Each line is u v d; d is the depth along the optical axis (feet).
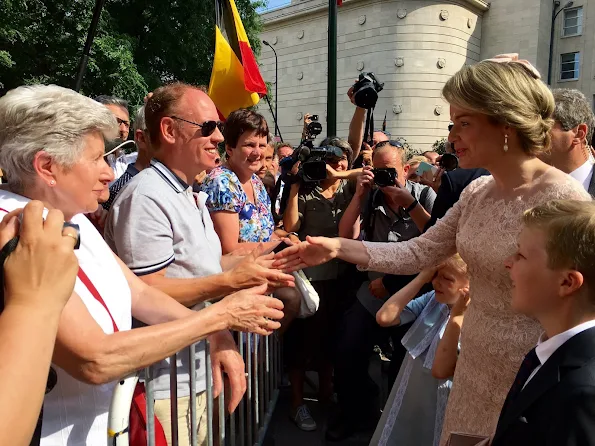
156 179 6.25
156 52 49.08
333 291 11.53
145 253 5.87
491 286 5.52
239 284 6.03
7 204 4.09
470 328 5.84
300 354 11.01
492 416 5.60
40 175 4.18
